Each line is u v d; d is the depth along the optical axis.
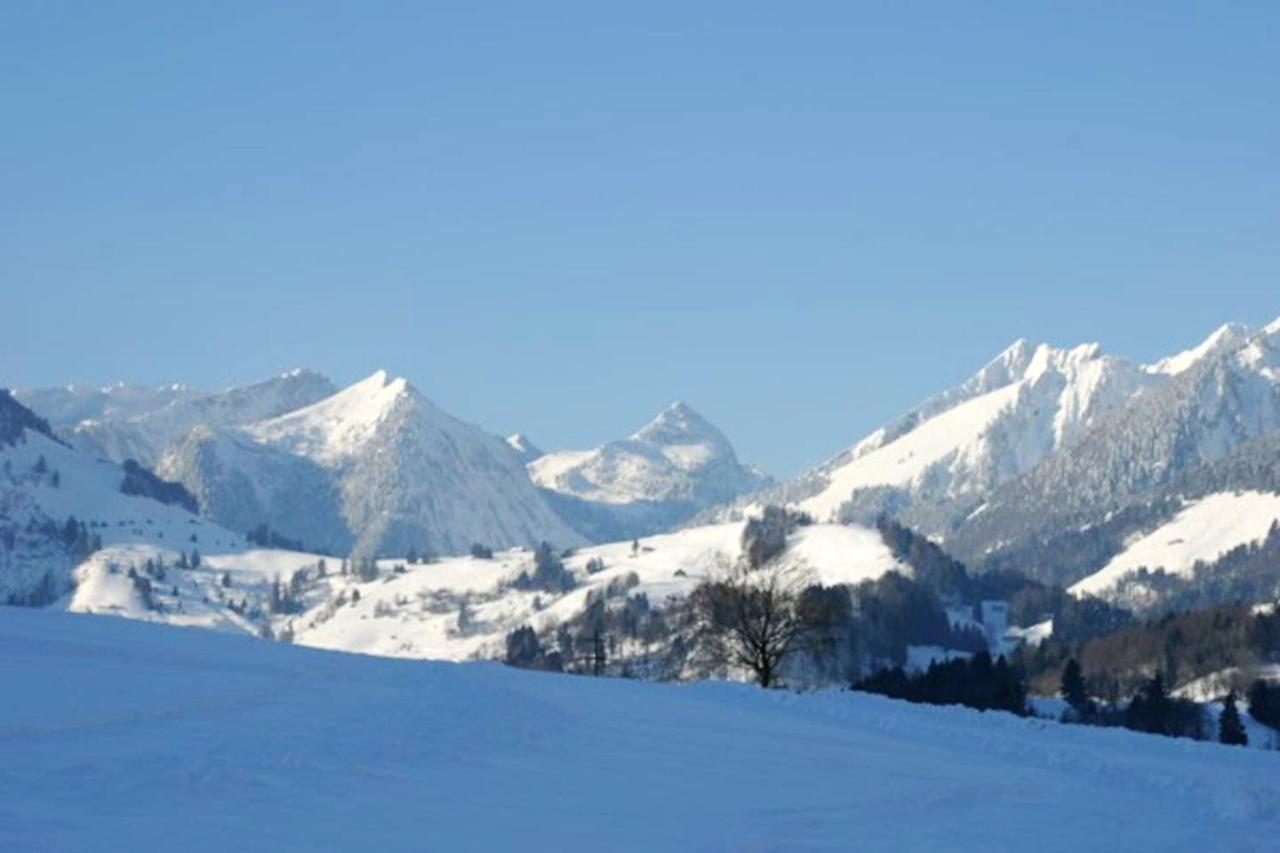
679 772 32.59
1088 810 30.42
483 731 35.72
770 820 27.48
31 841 20.77
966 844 26.30
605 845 24.08
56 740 29.30
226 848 21.41
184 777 26.33
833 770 34.47
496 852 22.91
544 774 30.70
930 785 32.72
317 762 29.14
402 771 29.33
